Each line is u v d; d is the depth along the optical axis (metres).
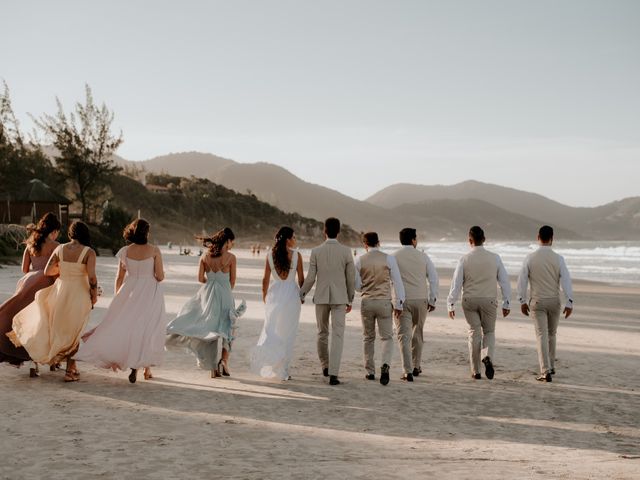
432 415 6.30
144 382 7.39
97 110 72.81
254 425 5.61
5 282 21.03
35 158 83.38
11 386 6.94
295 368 8.77
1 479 3.94
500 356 10.29
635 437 5.69
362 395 7.12
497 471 4.33
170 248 102.25
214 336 7.56
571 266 60.44
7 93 78.75
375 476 4.14
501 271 8.24
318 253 7.80
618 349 11.38
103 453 4.57
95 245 60.16
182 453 4.63
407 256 8.22
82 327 7.10
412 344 8.46
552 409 6.72
